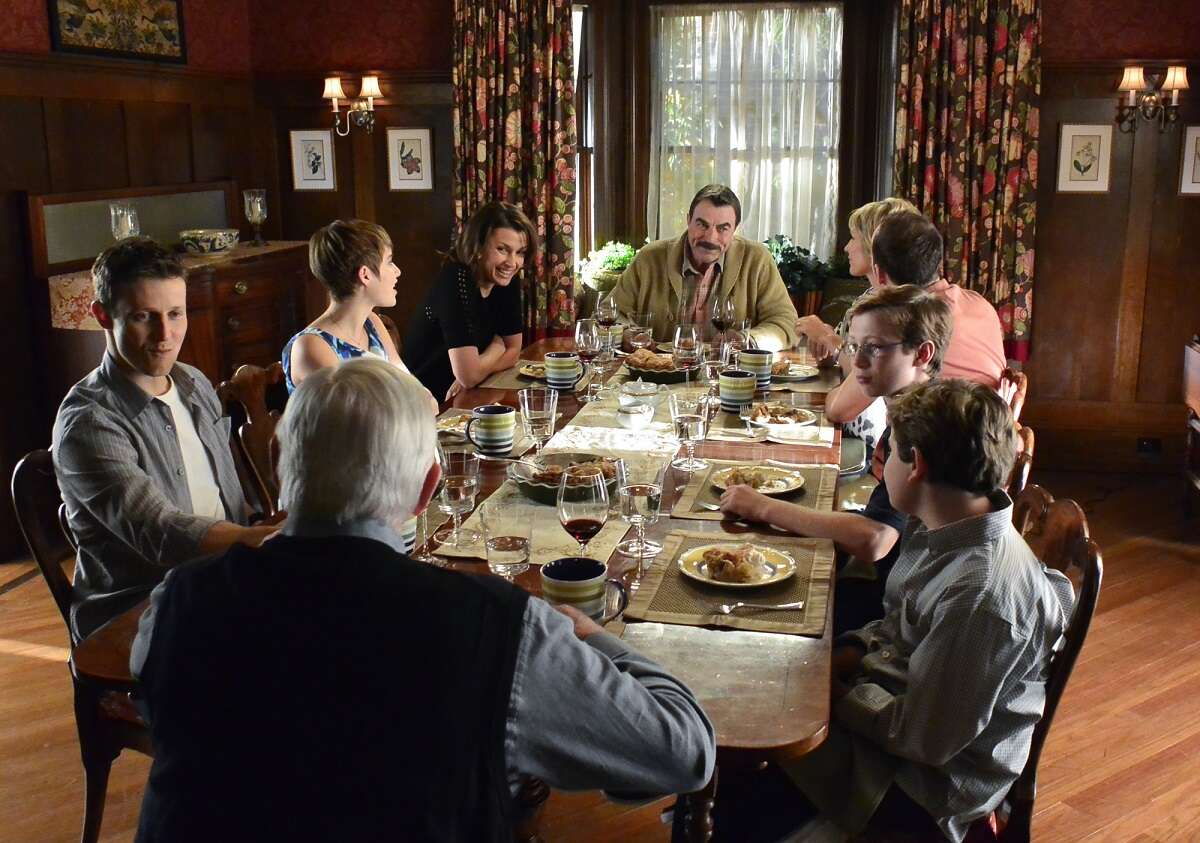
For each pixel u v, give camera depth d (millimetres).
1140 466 5500
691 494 2377
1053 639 1727
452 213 5664
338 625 1072
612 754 1122
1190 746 2986
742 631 1745
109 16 4621
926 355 2406
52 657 3477
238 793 1049
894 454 1789
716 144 5855
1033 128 5148
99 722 2146
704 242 4090
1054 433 5539
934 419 1705
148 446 2230
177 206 5102
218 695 1074
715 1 5691
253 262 4832
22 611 3828
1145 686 3322
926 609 1757
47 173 4367
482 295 3639
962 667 1634
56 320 4332
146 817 1093
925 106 5223
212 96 5359
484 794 1059
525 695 1075
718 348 3605
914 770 1723
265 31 5629
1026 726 1713
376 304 2932
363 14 5535
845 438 3166
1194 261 5277
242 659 1077
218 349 4617
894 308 2383
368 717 1044
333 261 2842
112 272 2150
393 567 1111
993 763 1695
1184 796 2754
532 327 5617
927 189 5238
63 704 3174
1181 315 5336
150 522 2086
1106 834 2600
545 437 2646
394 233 5746
